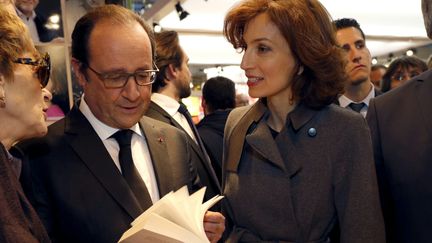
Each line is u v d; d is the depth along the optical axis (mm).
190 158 1424
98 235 1078
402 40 5629
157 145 1297
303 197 1139
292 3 1134
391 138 1256
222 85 3131
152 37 1233
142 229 880
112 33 1098
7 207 791
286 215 1147
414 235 1181
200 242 896
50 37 2383
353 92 2455
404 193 1202
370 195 1103
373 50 6691
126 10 1173
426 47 6402
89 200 1097
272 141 1192
